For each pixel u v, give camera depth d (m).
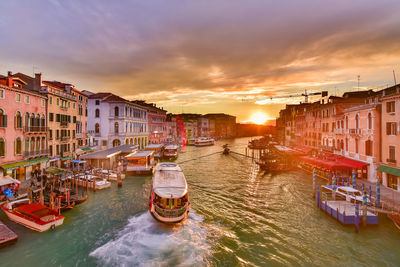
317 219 17.16
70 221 16.45
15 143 21.98
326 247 13.62
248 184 27.94
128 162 31.05
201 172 35.78
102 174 28.39
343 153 31.11
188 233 15.12
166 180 18.55
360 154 26.61
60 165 29.75
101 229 15.48
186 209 16.02
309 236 14.84
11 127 21.58
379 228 15.47
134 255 12.73
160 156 49.81
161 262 12.20
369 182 24.20
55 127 28.86
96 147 42.75
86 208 18.97
